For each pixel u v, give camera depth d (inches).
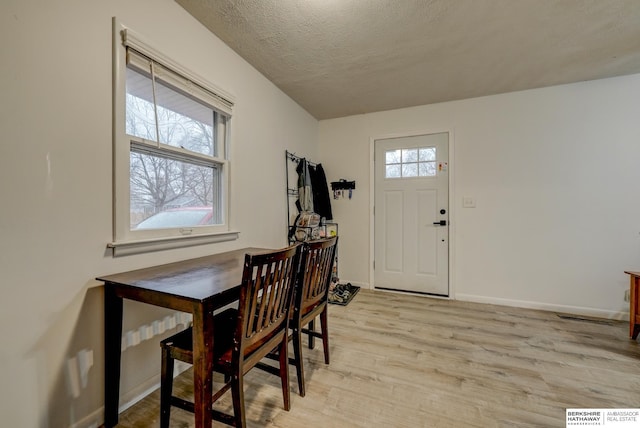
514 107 116.7
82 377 48.9
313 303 65.7
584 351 78.7
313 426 51.3
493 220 120.4
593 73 100.7
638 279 84.7
